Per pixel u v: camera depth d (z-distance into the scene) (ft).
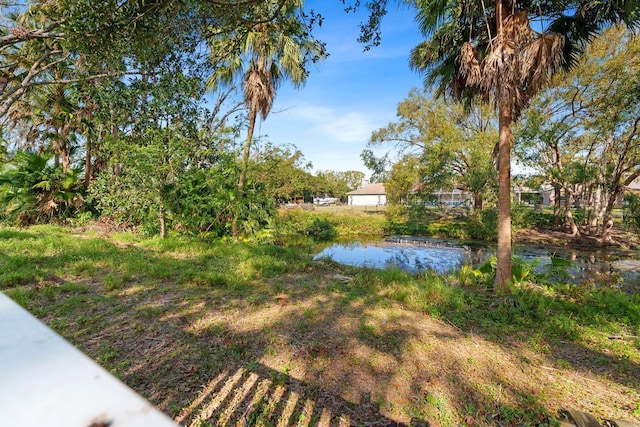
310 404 7.63
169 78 23.27
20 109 38.99
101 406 1.11
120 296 13.48
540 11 16.76
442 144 54.19
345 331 11.44
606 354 10.78
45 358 1.43
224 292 14.98
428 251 39.45
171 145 25.58
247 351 9.74
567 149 46.29
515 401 8.10
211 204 28.68
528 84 16.66
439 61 20.72
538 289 18.24
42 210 32.07
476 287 19.34
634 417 7.62
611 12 16.25
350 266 24.08
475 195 54.34
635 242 41.60
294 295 15.29
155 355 9.14
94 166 36.70
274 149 33.65
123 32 10.22
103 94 25.50
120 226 31.24
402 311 13.70
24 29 18.98
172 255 22.57
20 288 13.34
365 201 133.28
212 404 7.39
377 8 12.96
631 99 34.53
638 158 39.60
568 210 47.29
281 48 29.96
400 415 7.45
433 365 9.54
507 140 17.75
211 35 12.48
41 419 1.03
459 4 16.85
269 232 33.65
